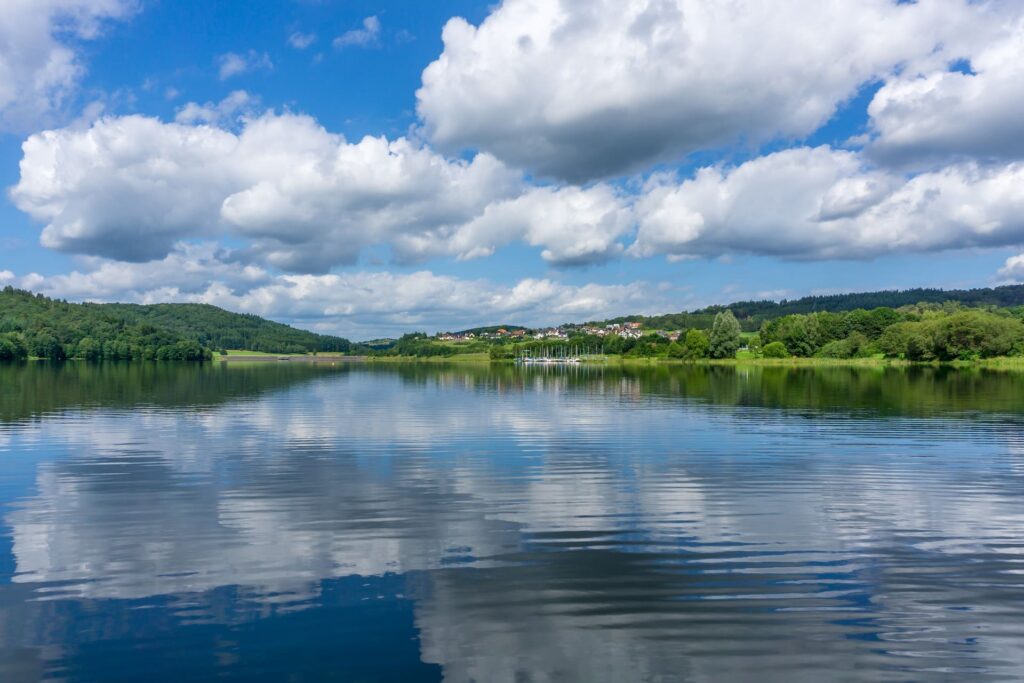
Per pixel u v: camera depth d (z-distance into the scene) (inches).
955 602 315.9
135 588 329.7
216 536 417.7
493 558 376.5
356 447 784.3
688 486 566.9
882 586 335.3
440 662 256.8
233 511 479.8
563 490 550.0
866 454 728.3
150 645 270.1
